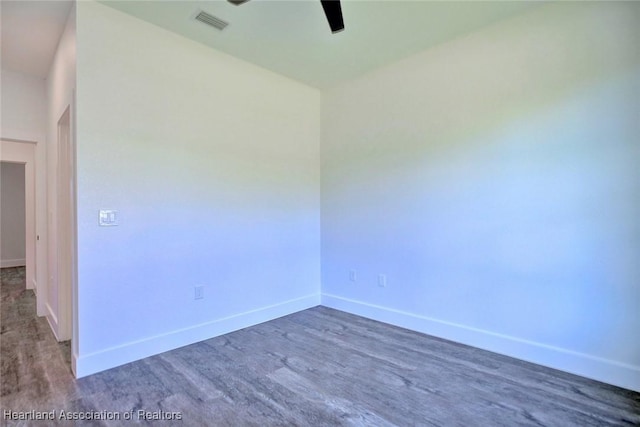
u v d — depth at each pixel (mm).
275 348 2848
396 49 3086
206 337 3037
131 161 2588
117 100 2516
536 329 2547
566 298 2408
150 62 2680
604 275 2260
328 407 1996
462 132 2906
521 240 2605
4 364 2545
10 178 7121
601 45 2242
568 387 2201
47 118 3611
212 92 3068
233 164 3238
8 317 3678
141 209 2643
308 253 4004
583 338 2344
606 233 2248
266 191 3535
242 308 3330
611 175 2223
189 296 2930
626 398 2066
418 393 2145
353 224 3783
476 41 2805
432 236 3123
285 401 2057
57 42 2951
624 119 2172
